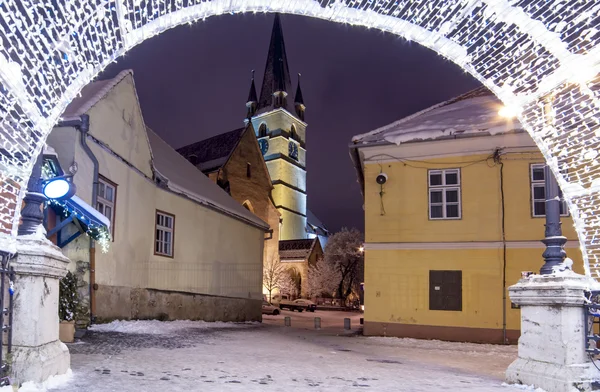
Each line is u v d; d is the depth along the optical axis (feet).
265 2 14.10
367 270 53.72
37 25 13.47
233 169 183.01
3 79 13.94
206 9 14.14
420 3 14.25
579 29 14.71
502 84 17.34
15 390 15.98
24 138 16.08
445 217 52.34
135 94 51.90
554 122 18.74
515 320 48.67
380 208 54.24
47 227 36.24
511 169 50.98
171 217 59.72
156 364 24.73
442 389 21.15
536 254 49.26
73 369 21.48
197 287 65.26
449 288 51.13
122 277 47.39
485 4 14.05
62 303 32.22
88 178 40.81
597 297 20.97
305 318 125.29
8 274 16.83
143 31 14.26
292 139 321.73
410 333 51.60
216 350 33.04
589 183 22.24
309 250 246.68
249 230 84.58
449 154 52.90
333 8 14.57
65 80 14.67
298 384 21.22
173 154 86.89
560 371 20.36
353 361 31.09
